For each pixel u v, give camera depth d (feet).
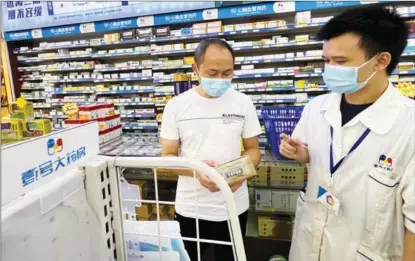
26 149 1.65
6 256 1.48
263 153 6.98
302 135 4.01
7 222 1.47
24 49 14.87
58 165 1.90
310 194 3.81
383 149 3.10
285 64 12.10
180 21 12.03
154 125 13.51
